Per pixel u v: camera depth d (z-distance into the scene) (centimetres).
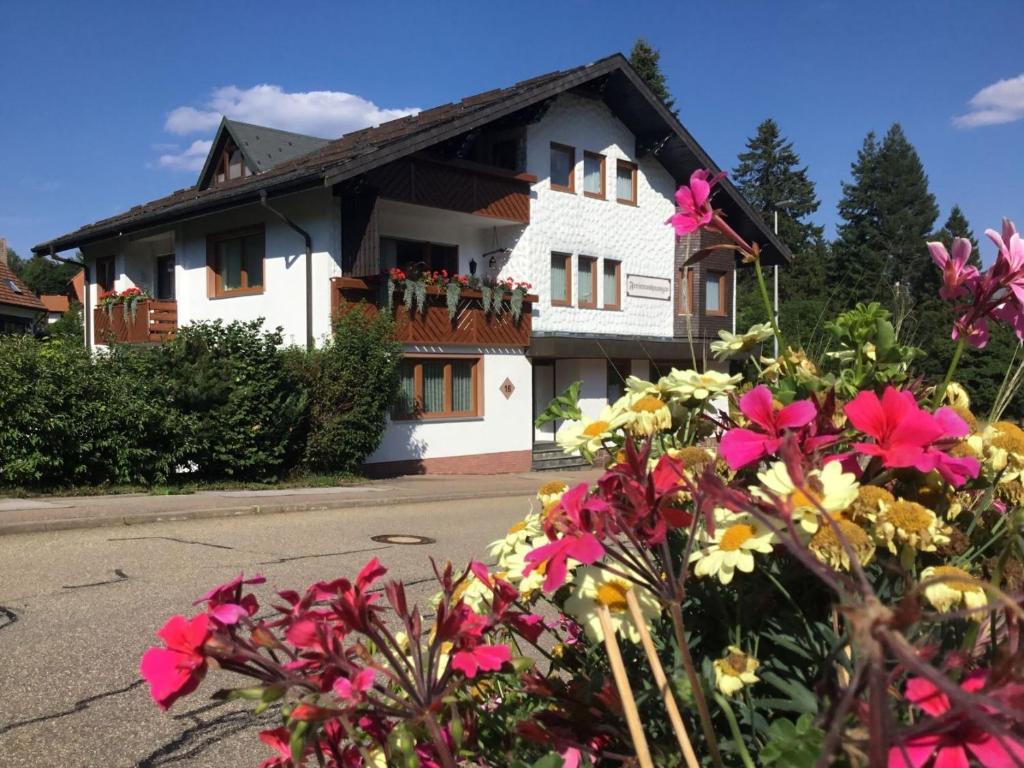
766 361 177
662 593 112
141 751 357
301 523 993
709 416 170
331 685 111
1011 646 94
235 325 1322
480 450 1741
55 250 2153
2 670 452
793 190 5509
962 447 133
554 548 116
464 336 1678
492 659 117
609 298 2028
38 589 630
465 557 781
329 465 1430
